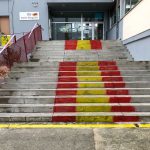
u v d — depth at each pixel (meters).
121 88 7.27
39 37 14.26
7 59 8.98
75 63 9.05
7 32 17.88
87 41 13.38
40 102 6.70
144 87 7.39
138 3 10.53
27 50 11.06
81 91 7.06
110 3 17.25
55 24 20.42
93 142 4.61
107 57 11.53
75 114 5.92
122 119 5.77
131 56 11.73
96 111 6.19
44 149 4.36
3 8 17.56
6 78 8.03
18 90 7.17
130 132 5.06
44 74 8.25
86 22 20.50
